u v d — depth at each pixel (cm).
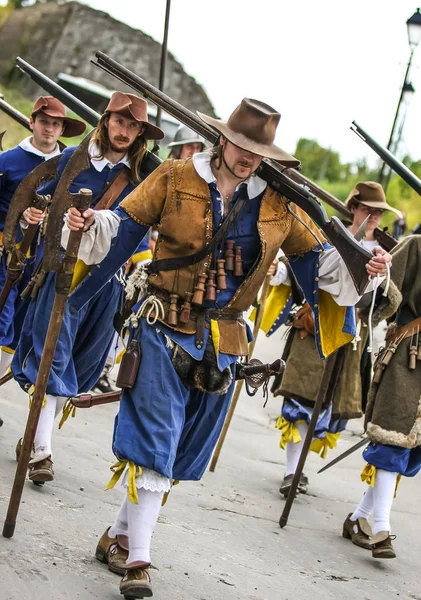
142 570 386
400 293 540
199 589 429
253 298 417
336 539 584
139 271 415
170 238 408
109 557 419
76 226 402
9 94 2966
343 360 648
